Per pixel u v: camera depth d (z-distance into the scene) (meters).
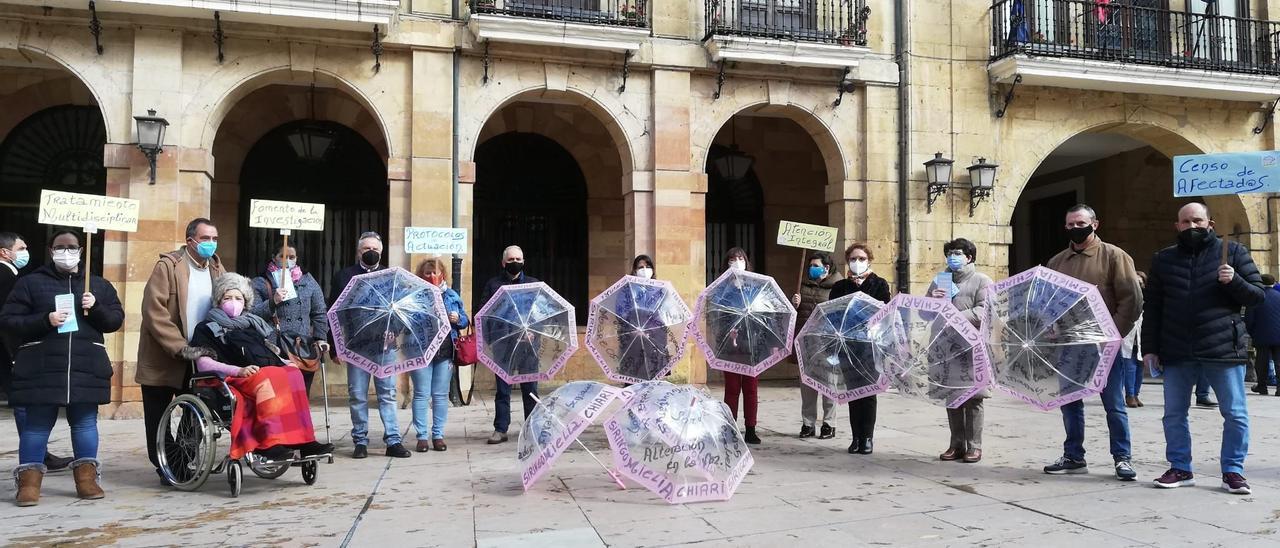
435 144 11.33
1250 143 14.46
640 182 12.11
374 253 7.34
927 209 12.98
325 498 5.49
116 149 10.34
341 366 12.05
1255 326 11.17
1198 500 5.23
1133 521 4.73
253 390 5.65
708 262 14.89
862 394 6.71
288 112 12.92
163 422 5.90
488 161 13.96
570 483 5.91
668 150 12.16
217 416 5.80
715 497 5.31
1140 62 13.30
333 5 10.59
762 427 8.87
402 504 5.30
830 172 13.26
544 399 5.79
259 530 4.70
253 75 10.85
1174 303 5.56
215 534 4.62
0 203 12.16
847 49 12.52
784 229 8.97
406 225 11.30
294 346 7.10
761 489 5.68
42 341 5.45
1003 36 13.38
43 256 12.27
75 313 5.57
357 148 13.42
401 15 11.28
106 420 9.84
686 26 12.41
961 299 6.98
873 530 4.58
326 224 13.28
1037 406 5.82
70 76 12.23
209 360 5.67
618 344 7.31
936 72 13.20
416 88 11.31
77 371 5.47
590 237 14.11
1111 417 5.97
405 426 9.03
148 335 6.08
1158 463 6.54
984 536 4.45
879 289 7.41
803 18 13.20
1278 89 13.85
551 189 14.23
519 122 13.83
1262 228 14.45
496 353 7.43
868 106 12.96
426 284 6.99
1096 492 5.50
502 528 4.70
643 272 8.07
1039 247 19.70
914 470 6.36
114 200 6.36
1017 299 5.93
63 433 8.55
